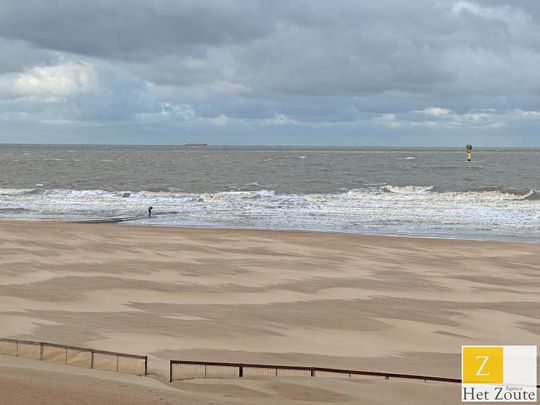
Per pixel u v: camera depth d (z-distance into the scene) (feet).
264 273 112.47
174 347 70.69
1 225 168.45
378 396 55.26
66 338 72.02
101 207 221.87
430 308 91.15
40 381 51.29
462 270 117.60
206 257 125.70
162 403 47.67
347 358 69.67
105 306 88.94
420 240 149.79
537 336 79.66
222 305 91.09
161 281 105.40
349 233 163.32
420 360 69.97
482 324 84.12
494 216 192.65
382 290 101.35
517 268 119.96
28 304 88.84
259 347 72.54
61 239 141.79
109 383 53.98
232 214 202.18
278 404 51.37
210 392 55.11
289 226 177.47
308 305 91.71
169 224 181.78
